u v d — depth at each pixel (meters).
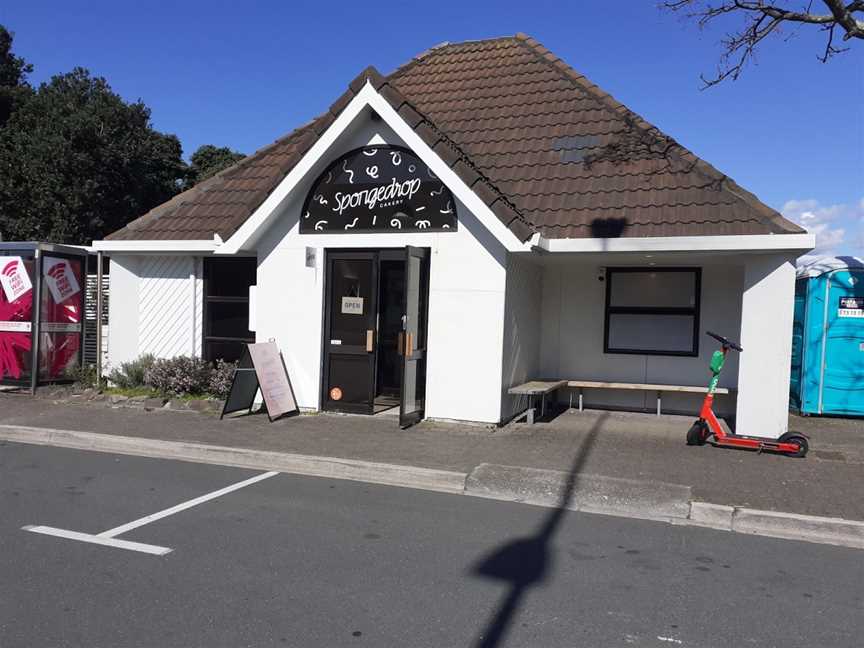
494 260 9.41
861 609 4.38
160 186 28.25
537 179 10.61
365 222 10.05
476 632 3.98
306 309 10.39
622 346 11.38
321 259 10.31
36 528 5.66
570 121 11.64
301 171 9.85
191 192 12.62
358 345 10.26
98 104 25.27
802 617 4.25
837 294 10.70
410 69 14.19
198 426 9.43
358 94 9.48
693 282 11.02
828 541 5.74
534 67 13.13
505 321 9.49
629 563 5.12
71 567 4.85
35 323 11.70
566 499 6.66
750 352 8.84
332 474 7.62
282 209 10.34
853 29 8.69
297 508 6.32
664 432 9.41
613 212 9.69
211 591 4.47
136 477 7.37
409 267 9.18
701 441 8.53
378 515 6.17
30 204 24.42
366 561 5.05
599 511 6.48
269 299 10.55
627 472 7.23
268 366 10.02
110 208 25.77
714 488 6.70
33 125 25.44
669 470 7.34
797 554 5.38
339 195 10.19
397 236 9.87
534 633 3.97
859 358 10.62
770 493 6.57
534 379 11.34
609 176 10.34
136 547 5.26
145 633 3.88
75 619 4.05
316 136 9.73
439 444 8.47
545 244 9.21
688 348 11.09
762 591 4.64
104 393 11.28
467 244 9.53
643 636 3.96
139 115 26.72
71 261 12.48
